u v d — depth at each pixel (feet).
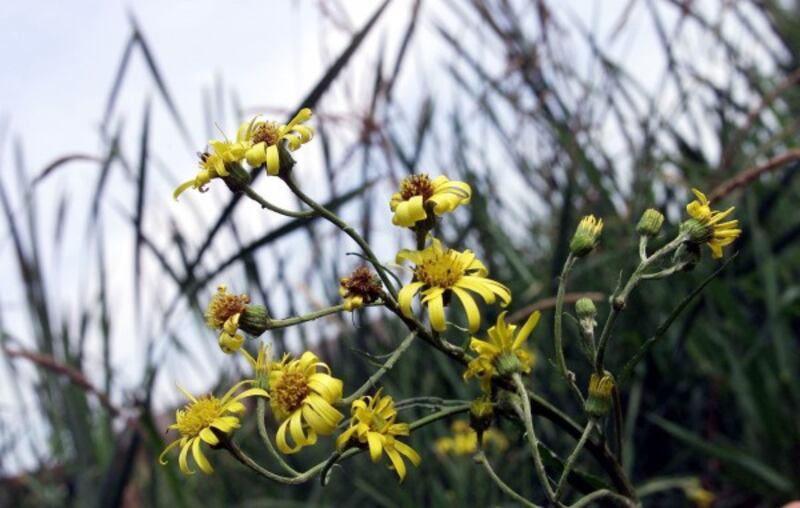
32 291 2.57
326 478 1.20
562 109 2.60
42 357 2.08
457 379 2.23
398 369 2.46
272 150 1.23
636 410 2.12
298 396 1.20
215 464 2.74
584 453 2.12
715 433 2.26
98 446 2.65
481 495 2.14
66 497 2.87
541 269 2.58
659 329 1.23
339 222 1.23
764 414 2.09
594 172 2.40
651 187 2.48
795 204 2.69
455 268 1.23
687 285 2.31
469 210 2.50
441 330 1.19
